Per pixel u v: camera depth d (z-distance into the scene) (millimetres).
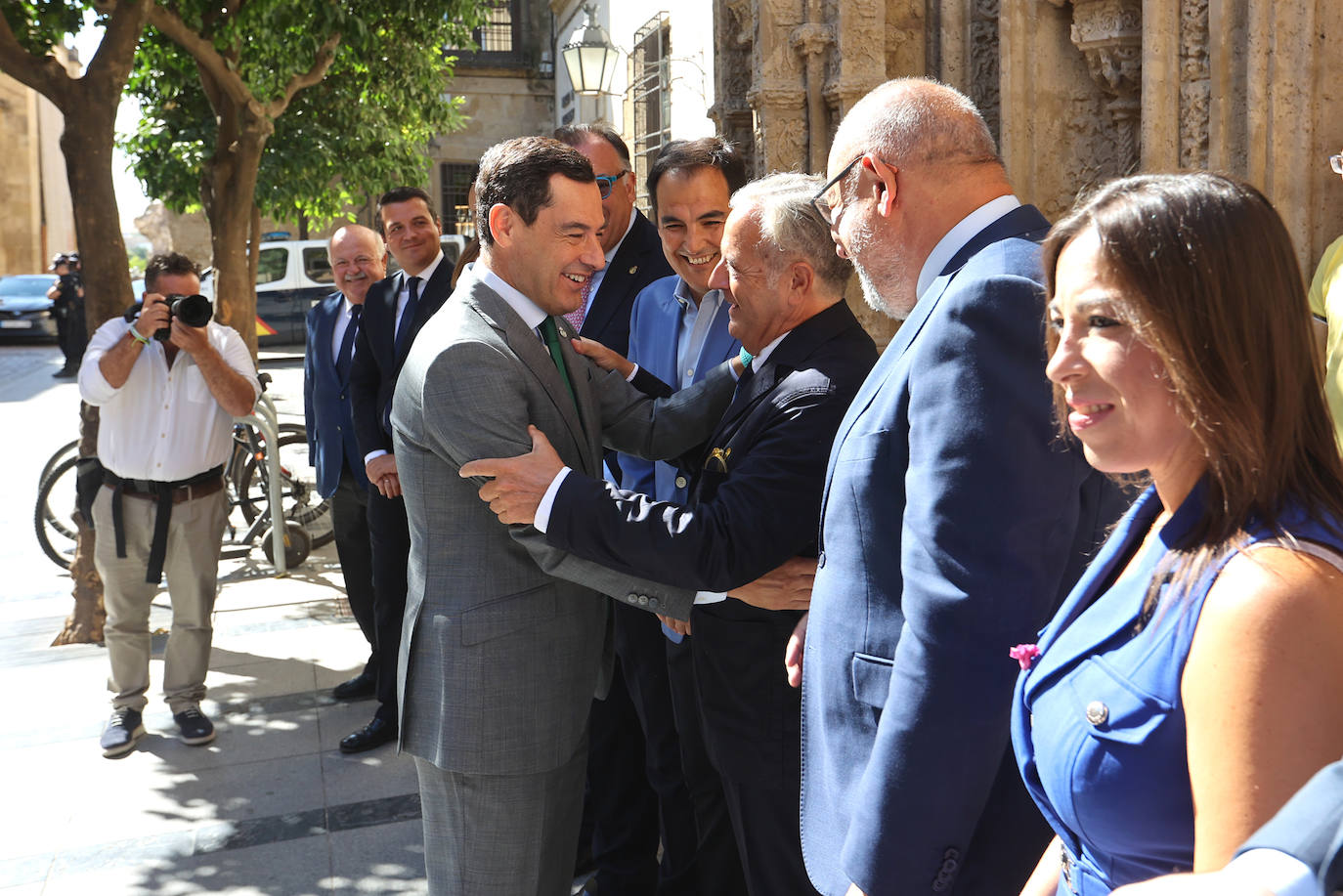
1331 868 593
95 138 5281
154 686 4648
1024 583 1364
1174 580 938
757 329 2205
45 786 3711
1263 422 916
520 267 2109
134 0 5277
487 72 23016
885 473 1598
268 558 6527
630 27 11633
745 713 2150
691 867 2779
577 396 2248
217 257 7895
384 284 4086
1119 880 997
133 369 3947
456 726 2072
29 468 10164
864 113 1703
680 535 1931
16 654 5215
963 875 1504
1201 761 870
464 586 2082
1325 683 830
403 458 2117
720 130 5316
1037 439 1387
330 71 10961
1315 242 3186
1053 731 1039
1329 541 883
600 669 2311
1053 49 3848
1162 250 917
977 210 1632
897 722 1403
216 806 3545
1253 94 3148
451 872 2168
